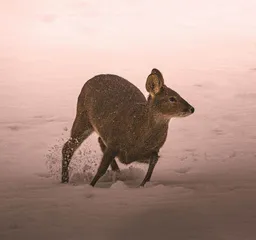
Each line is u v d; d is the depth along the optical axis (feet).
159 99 88.69
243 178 94.22
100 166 92.27
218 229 70.08
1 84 167.22
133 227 71.56
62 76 176.14
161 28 229.66
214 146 116.78
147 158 92.27
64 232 70.90
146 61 191.11
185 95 155.74
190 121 134.51
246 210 76.69
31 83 168.86
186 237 67.72
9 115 139.74
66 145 100.53
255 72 176.65
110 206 79.41
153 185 89.76
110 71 181.06
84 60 193.16
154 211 76.89
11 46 209.15
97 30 227.20
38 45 210.59
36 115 140.15
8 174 100.37
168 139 122.01
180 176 97.35
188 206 78.59
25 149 115.44
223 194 83.87
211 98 152.97
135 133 90.27
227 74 174.60
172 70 180.34
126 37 219.82
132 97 94.48
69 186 90.84
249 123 132.36
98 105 96.58
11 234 70.95
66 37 219.82
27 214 77.61
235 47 205.46
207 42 212.43
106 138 94.32
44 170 102.94
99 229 71.36
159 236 68.39
